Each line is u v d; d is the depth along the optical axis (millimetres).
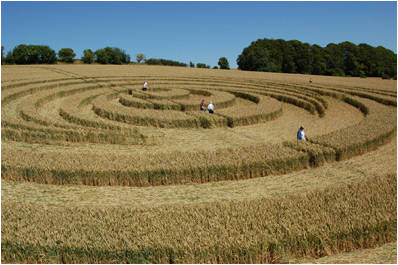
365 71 119688
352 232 9883
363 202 11586
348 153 19641
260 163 16891
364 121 26578
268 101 40281
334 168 18125
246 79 68875
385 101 41656
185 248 8953
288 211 10922
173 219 10453
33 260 9062
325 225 9945
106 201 13922
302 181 16359
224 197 14477
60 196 14273
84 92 43812
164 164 16219
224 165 16344
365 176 16953
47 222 10062
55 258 9023
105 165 15891
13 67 75875
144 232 9602
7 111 30859
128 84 54438
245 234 9516
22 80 49375
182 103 36094
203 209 11148
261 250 9188
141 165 16078
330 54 123250
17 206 11109
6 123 23750
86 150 20922
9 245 9047
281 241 9375
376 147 21734
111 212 10852
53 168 15352
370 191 12609
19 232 9398
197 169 16000
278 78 74188
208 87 53594
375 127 24047
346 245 9922
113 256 8898
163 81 61875
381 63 118438
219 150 18641
